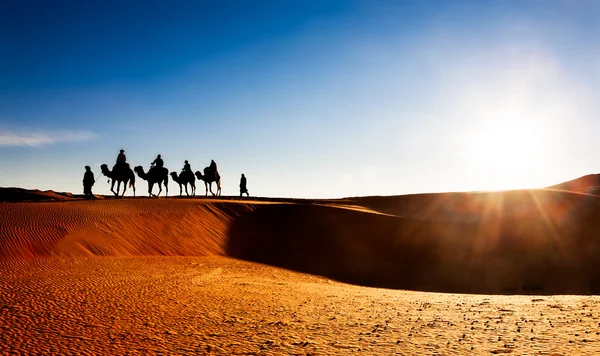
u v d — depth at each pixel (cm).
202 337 1123
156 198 4050
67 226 2714
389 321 1290
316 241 3691
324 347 1012
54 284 1722
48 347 1033
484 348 952
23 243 2369
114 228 2888
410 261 3572
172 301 1559
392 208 5597
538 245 3909
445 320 1287
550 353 875
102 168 3791
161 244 2942
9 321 1232
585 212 4619
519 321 1231
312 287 2195
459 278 3238
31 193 6444
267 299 1688
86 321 1263
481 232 4181
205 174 4556
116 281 1866
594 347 901
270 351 987
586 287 3005
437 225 4259
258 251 3338
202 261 2773
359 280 3044
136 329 1197
